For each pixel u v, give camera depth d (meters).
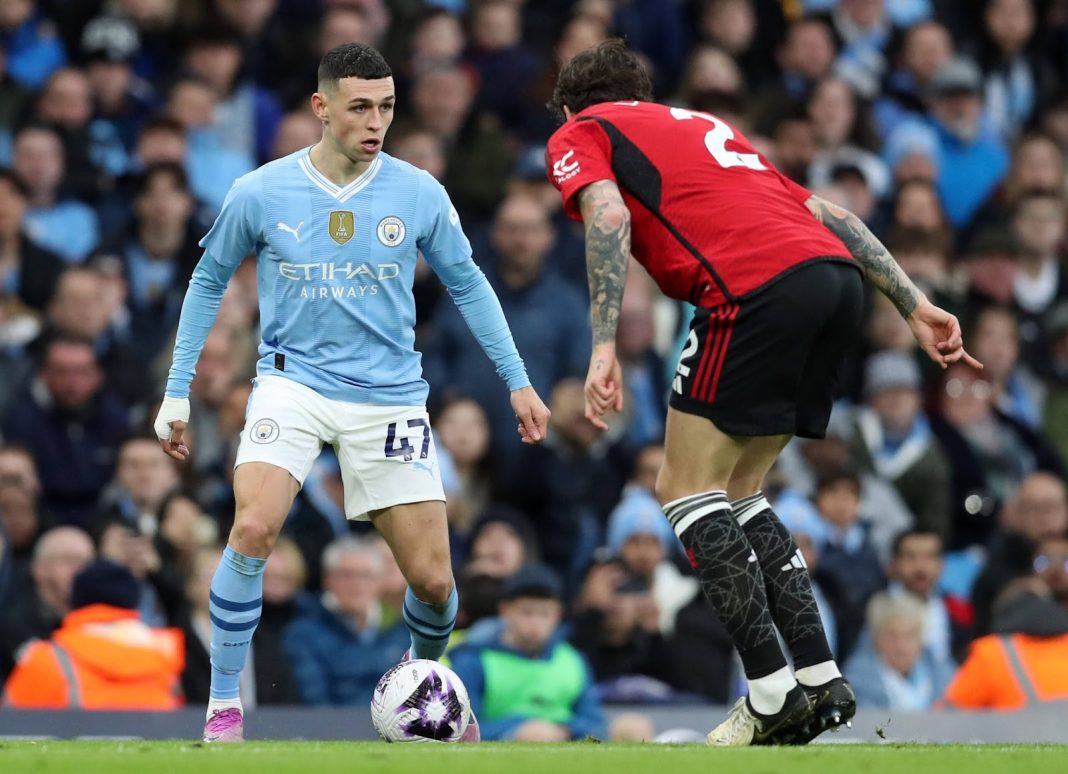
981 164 48.41
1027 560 34.91
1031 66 52.53
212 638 19.44
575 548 35.78
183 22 44.09
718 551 17.56
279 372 19.66
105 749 15.94
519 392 20.53
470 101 44.38
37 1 44.12
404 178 19.91
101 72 41.69
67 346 34.41
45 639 30.12
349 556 30.09
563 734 27.53
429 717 18.86
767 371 17.50
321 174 19.69
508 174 42.62
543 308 37.75
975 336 41.72
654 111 18.66
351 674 29.89
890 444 38.78
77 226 39.88
